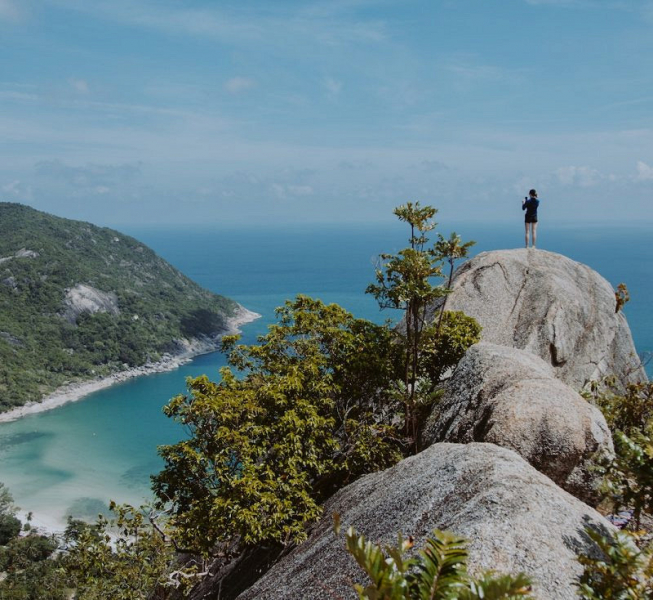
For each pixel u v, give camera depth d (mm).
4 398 155375
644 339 132250
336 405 17094
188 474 14055
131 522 20891
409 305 15945
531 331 22750
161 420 148500
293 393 15141
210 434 13789
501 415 10617
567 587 4949
